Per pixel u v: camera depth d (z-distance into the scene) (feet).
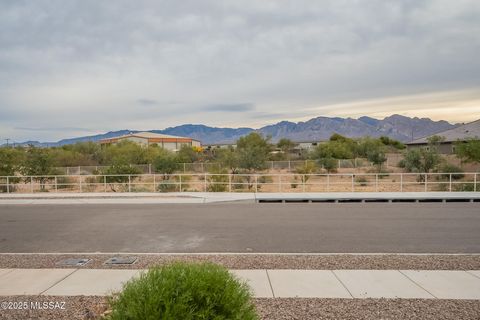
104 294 19.88
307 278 22.26
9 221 45.16
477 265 24.88
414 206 55.16
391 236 34.78
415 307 17.95
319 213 49.03
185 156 156.04
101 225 41.93
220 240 33.88
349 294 19.71
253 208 54.29
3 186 90.38
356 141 203.31
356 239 33.73
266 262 25.79
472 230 37.22
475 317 16.79
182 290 11.47
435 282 21.54
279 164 140.97
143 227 40.47
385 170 128.57
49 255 28.71
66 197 68.90
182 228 39.63
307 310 17.54
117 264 25.79
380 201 61.16
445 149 194.29
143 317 10.94
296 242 32.76
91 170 123.24
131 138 373.61
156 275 12.17
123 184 87.04
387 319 16.60
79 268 24.86
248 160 108.37
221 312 11.59
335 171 132.26
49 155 105.70
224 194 69.36
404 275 22.81
